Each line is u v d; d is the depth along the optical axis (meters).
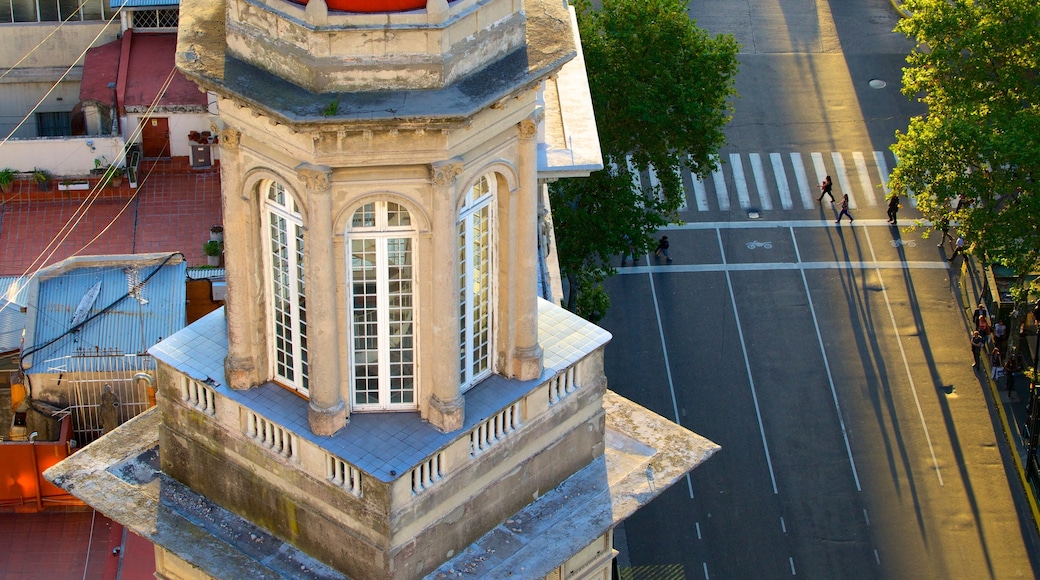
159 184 92.06
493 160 43.06
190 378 46.34
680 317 105.88
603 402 52.12
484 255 44.88
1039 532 90.00
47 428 68.06
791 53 132.25
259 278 44.59
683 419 97.81
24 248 86.94
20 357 68.31
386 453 43.59
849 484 93.06
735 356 102.62
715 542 88.94
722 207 116.06
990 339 102.62
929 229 102.25
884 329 105.06
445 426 44.41
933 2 102.62
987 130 94.69
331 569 45.50
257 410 44.94
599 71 98.75
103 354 68.81
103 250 87.06
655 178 117.38
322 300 42.53
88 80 93.44
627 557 87.75
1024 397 98.81
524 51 42.94
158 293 72.19
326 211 41.50
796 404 98.88
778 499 91.88
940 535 89.88
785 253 112.00
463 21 41.12
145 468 49.16
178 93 92.88
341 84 40.75
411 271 43.31
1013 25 100.19
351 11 40.31
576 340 47.94
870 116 125.62
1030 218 94.56
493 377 46.50
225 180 43.22
